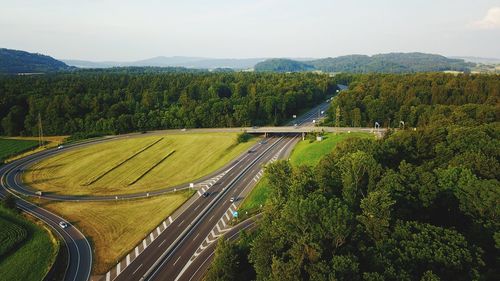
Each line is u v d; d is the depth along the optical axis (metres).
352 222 65.69
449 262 55.69
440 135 115.88
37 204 126.25
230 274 71.38
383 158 103.88
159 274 84.25
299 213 66.25
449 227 73.25
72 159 171.50
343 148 110.25
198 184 140.50
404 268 56.34
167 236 101.31
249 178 144.75
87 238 102.12
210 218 111.56
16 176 153.12
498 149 98.75
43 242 101.00
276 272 60.19
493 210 70.00
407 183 81.25
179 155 176.00
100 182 145.25
